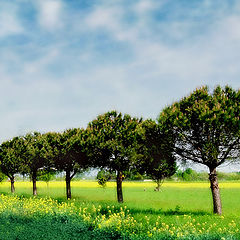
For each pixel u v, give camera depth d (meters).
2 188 67.38
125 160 28.77
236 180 110.69
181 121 20.55
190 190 61.84
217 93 21.17
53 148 35.09
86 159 32.84
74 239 11.71
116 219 13.98
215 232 11.63
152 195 47.00
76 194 47.91
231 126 19.33
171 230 12.23
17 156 42.69
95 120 31.03
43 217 15.87
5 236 11.55
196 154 22.03
